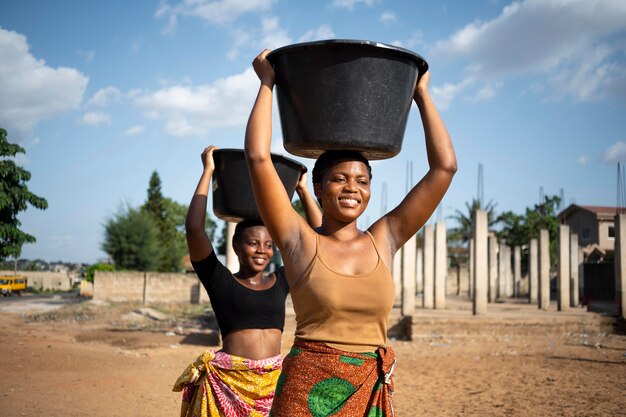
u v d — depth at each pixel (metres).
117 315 22.94
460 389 8.99
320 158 2.88
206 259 4.25
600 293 24.27
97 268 36.88
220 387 4.14
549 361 11.85
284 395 2.64
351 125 2.65
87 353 12.17
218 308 4.30
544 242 21.14
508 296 32.69
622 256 17.02
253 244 4.43
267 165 2.71
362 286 2.67
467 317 15.93
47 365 10.33
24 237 18.58
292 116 2.74
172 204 56.31
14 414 6.79
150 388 8.74
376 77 2.65
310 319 2.70
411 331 15.48
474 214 16.88
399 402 8.09
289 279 2.77
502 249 30.23
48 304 29.72
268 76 2.84
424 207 2.87
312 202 4.54
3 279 39.66
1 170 18.08
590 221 40.81
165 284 30.38
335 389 2.59
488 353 13.16
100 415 6.98
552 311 19.77
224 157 4.27
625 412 7.27
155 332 17.25
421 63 2.87
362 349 2.66
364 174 2.81
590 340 15.45
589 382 9.44
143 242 39.94
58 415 6.86
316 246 2.75
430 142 2.90
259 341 4.27
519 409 7.53
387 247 2.88
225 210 4.34
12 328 17.84
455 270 36.94
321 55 2.62
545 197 39.78
